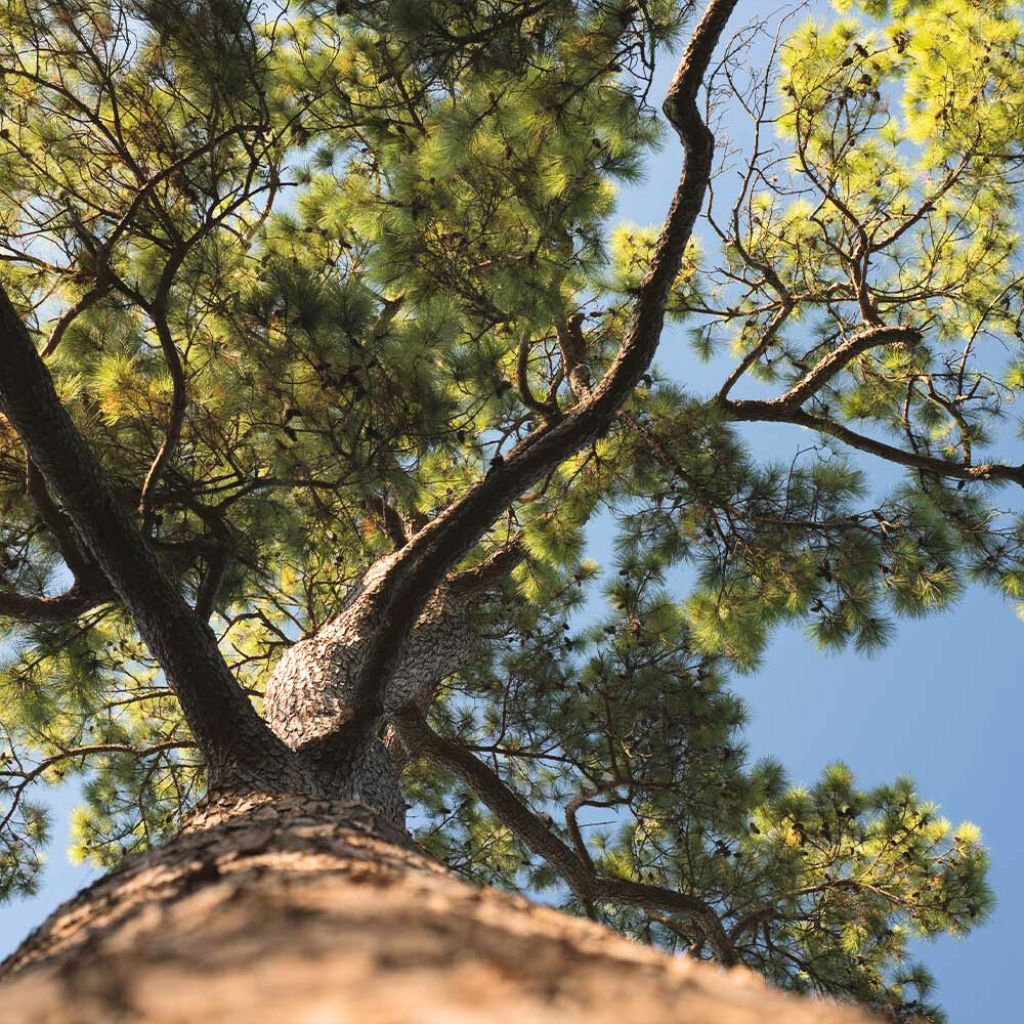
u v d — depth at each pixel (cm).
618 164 456
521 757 693
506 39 426
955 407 675
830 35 659
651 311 438
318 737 382
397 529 552
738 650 592
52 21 421
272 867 181
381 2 427
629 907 696
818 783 667
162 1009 83
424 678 544
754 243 732
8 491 442
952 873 623
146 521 419
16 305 465
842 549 529
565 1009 85
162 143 444
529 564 593
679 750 619
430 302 459
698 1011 94
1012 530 621
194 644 354
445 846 728
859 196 722
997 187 695
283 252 566
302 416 429
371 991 84
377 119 520
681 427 534
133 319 461
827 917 631
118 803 714
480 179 458
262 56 452
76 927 178
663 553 553
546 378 699
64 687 543
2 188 449
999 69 651
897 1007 609
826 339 745
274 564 557
